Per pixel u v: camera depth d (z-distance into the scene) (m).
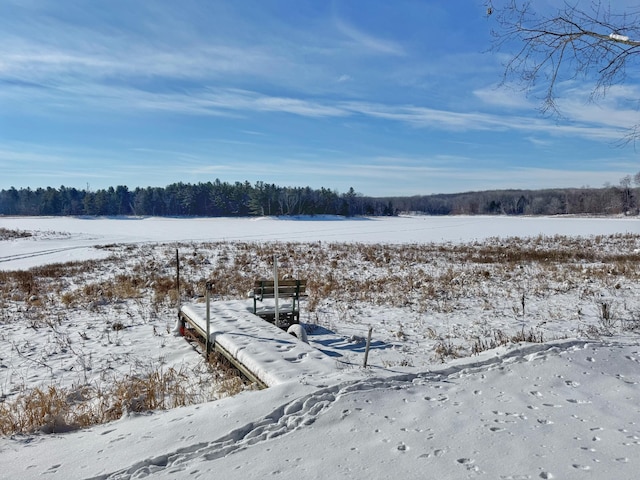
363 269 20.30
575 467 3.36
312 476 3.29
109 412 5.49
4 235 47.75
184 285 16.02
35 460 3.88
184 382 6.97
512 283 15.53
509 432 3.96
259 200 113.88
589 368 5.61
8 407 6.35
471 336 9.24
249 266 21.70
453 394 4.87
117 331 10.59
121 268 22.22
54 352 9.16
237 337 7.59
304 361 6.16
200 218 107.38
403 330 9.98
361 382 5.04
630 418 4.25
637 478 3.19
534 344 6.40
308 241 38.91
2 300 14.80
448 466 3.40
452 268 20.08
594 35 5.50
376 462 3.48
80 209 131.75
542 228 56.00
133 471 3.51
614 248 29.42
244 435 4.02
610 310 10.84
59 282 18.52
